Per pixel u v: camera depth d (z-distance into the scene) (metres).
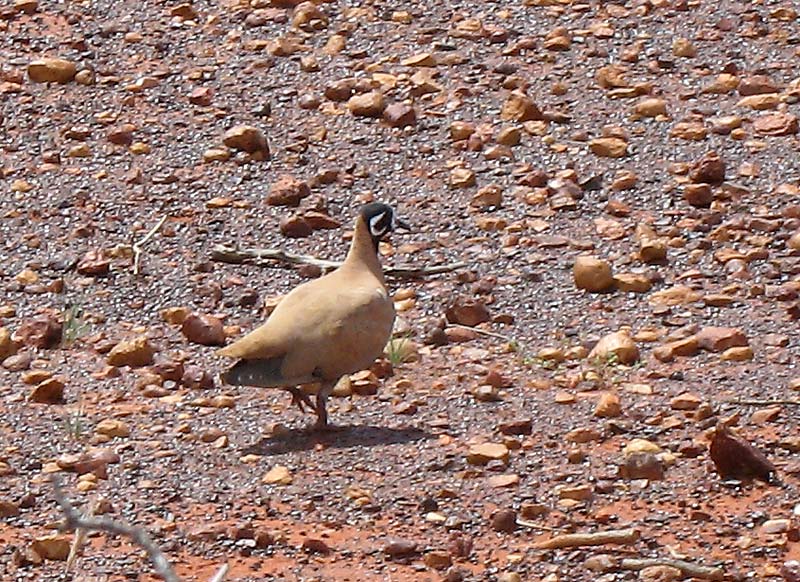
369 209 12.15
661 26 19.84
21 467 11.63
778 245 15.56
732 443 11.32
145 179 17.05
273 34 19.92
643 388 12.83
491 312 14.46
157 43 19.67
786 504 11.06
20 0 20.59
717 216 16.06
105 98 18.55
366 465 11.54
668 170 16.92
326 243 15.87
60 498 6.73
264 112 18.20
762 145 17.31
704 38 19.52
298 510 10.98
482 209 16.39
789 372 13.11
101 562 10.37
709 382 12.96
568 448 11.84
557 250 15.62
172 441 12.02
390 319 12.02
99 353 13.80
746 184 16.64
